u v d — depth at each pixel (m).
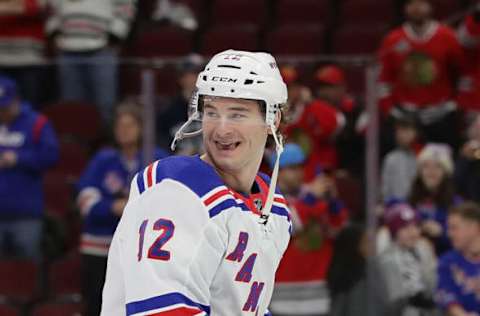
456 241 14.88
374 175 15.83
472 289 14.87
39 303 16.95
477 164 16.25
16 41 19.12
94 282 16.09
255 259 7.03
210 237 6.65
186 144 16.11
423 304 15.29
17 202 17.05
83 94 18.16
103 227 15.98
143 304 6.51
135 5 25.36
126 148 16.14
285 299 15.05
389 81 17.16
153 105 16.30
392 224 15.33
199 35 24.27
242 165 6.97
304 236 15.09
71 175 18.33
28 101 18.55
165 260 6.53
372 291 15.20
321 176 15.43
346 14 24.55
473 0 22.33
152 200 6.70
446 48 17.30
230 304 6.96
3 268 17.09
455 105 17.20
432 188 15.84
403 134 16.05
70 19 20.12
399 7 24.38
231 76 6.84
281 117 7.29
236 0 25.50
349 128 15.96
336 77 15.98
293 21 24.94
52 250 17.27
